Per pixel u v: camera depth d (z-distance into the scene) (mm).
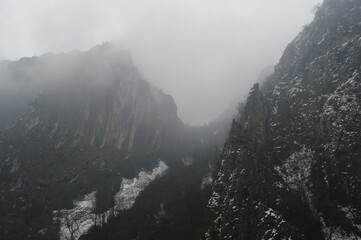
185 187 139125
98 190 148875
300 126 101438
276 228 70688
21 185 140125
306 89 108938
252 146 96312
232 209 80312
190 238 98562
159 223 112750
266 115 108562
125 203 139125
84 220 126875
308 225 74312
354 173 80938
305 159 92625
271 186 82688
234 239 75000
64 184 152875
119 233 113750
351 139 85188
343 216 76750
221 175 93062
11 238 114438
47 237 117375
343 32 112875
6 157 147500
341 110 91750
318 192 83125
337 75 101375
